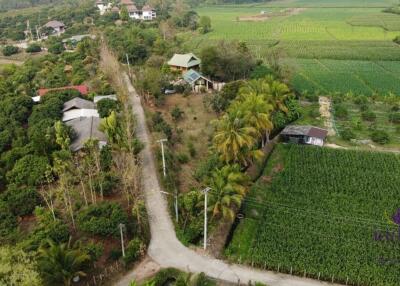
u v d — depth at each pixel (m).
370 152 75.25
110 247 49.00
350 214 57.44
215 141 64.06
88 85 105.12
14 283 36.75
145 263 47.75
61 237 46.75
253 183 65.62
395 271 46.88
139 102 95.88
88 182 59.56
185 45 159.12
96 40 142.62
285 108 82.19
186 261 48.31
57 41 161.88
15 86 106.25
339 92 105.56
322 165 71.06
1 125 78.56
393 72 126.75
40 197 56.09
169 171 64.50
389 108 96.75
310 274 46.84
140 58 128.75
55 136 68.38
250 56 112.25
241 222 56.91
